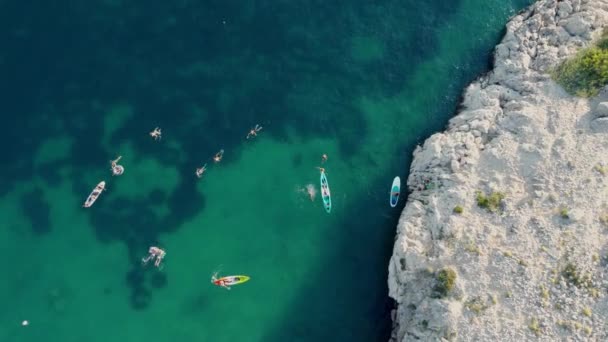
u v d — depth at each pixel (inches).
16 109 2534.5
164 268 2389.3
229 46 2704.2
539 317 2100.1
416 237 2321.6
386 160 2581.2
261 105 2623.0
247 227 2461.9
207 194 2495.1
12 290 2326.5
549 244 2206.0
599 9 2677.2
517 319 2107.5
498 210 2300.7
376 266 2412.6
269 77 2669.8
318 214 2490.2
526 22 2726.4
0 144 2491.4
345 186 2532.0
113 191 2463.1
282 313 2353.6
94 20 2699.3
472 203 2329.0
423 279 2233.0
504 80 2623.0
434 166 2466.8
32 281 2342.5
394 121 2655.0
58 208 2432.3
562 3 2716.5
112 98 2576.3
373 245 2444.6
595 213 2244.1
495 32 2817.4
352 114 2652.6
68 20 2694.4
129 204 2454.5
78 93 2573.8
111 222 2429.9
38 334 2283.5
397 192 2508.6
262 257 2426.2
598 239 2194.9
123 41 2672.2
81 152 2498.8
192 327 2327.8
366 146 2603.3
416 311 2206.0
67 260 2375.7
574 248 2183.8
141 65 2637.8
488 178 2379.4
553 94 2524.6
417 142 2615.7
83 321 2309.3
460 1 2859.3
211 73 2652.6
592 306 2094.0
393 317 2308.1
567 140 2401.6
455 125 2578.7
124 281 2364.7
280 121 2608.3
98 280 2359.7
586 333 2057.1
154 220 2445.9
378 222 2476.6
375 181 2544.3
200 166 2517.2
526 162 2384.4
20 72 2586.1
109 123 2541.8
